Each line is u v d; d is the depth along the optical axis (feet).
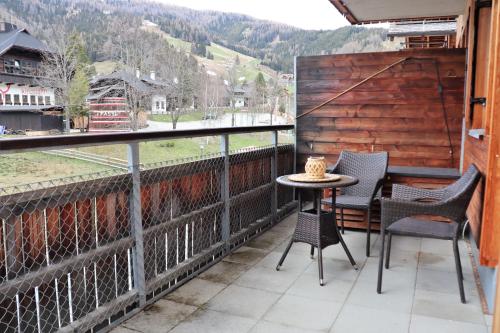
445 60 15.81
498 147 7.99
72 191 6.72
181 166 9.71
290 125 17.29
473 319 8.00
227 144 11.65
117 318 8.09
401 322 7.91
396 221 9.27
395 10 19.58
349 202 12.29
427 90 16.17
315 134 17.94
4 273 5.91
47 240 6.56
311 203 18.52
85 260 7.09
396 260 11.40
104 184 7.37
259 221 14.02
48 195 6.31
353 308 8.52
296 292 9.33
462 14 20.03
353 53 16.99
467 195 8.57
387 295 9.13
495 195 7.99
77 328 7.02
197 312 8.37
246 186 13.33
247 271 10.62
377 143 17.06
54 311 6.84
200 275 10.34
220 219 11.73
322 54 17.46
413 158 16.61
